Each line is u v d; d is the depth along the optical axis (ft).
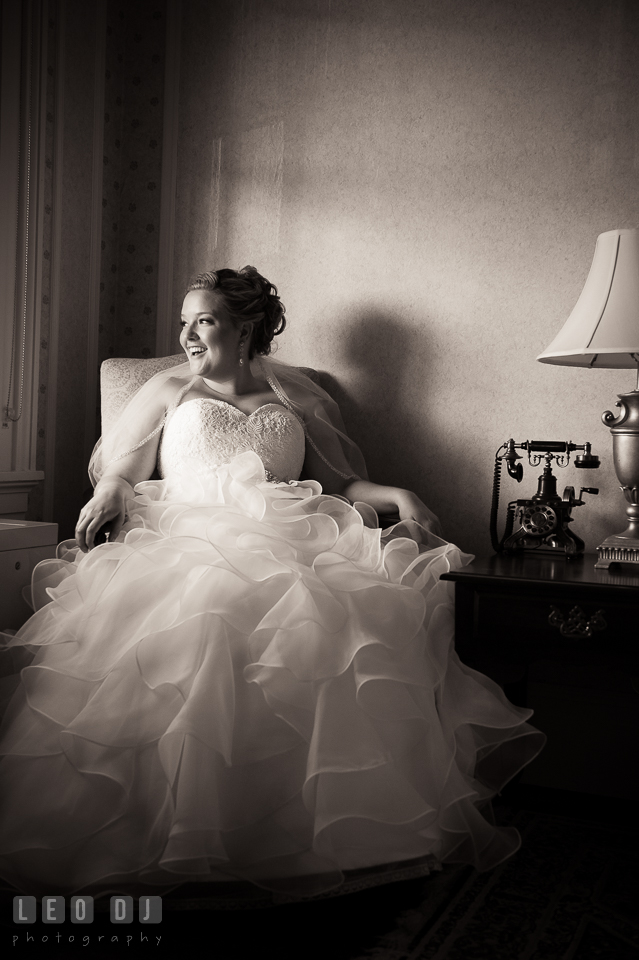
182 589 5.72
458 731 6.08
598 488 8.21
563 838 6.87
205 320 7.51
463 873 6.16
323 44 9.05
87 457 9.47
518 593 6.20
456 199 8.61
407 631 5.91
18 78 8.21
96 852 5.11
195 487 7.18
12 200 8.20
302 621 5.45
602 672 7.88
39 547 6.95
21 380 8.40
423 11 8.67
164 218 9.65
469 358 8.63
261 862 5.14
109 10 9.48
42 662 5.76
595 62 8.08
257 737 5.24
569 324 7.08
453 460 8.72
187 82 9.57
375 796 5.25
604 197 8.09
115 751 5.20
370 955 5.01
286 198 9.23
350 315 9.04
